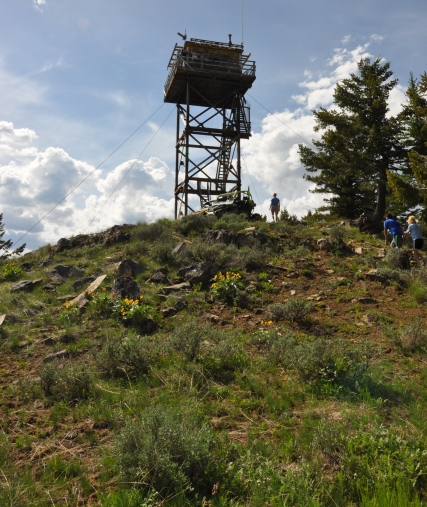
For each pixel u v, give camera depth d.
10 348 8.58
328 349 6.89
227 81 26.28
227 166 27.05
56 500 4.33
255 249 14.02
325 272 12.84
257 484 4.20
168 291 11.35
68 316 9.98
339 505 3.98
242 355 7.67
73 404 6.41
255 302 10.83
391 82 23.05
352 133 22.38
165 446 4.48
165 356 7.70
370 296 10.99
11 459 5.10
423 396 6.17
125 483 4.35
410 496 4.03
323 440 4.75
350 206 28.30
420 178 19.30
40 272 14.08
